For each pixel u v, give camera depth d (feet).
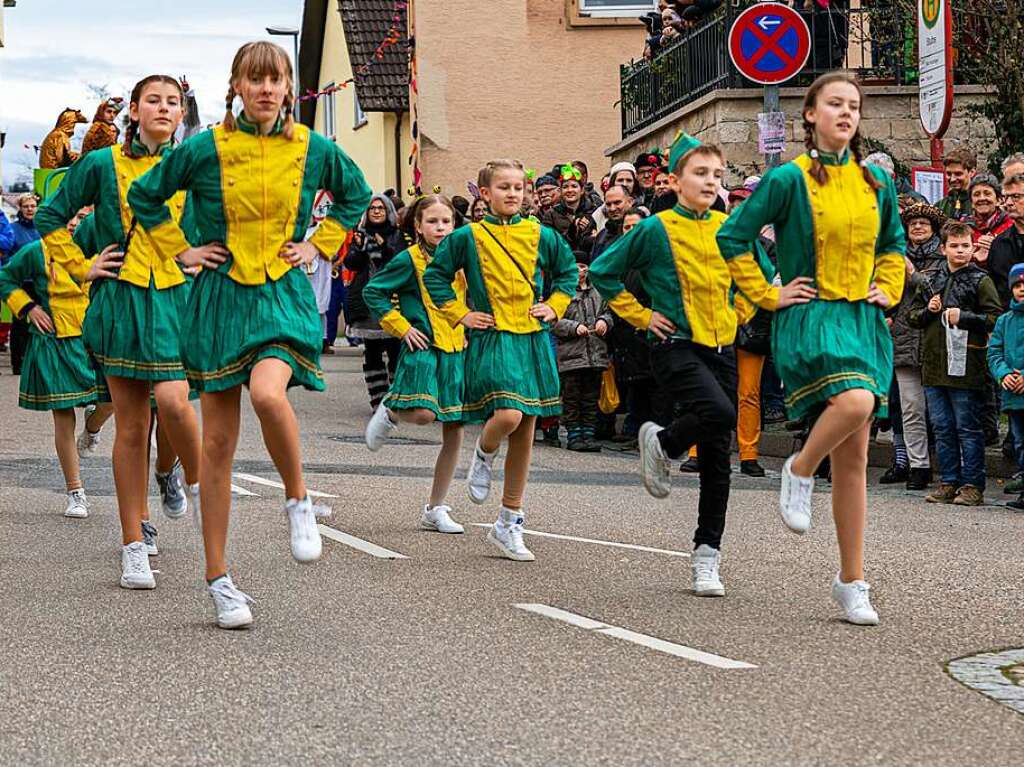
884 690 18.66
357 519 32.71
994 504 37.01
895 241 23.13
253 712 17.61
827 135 22.82
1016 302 36.37
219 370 21.59
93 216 25.99
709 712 17.61
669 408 30.63
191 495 25.17
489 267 29.25
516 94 98.94
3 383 67.26
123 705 17.90
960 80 61.87
